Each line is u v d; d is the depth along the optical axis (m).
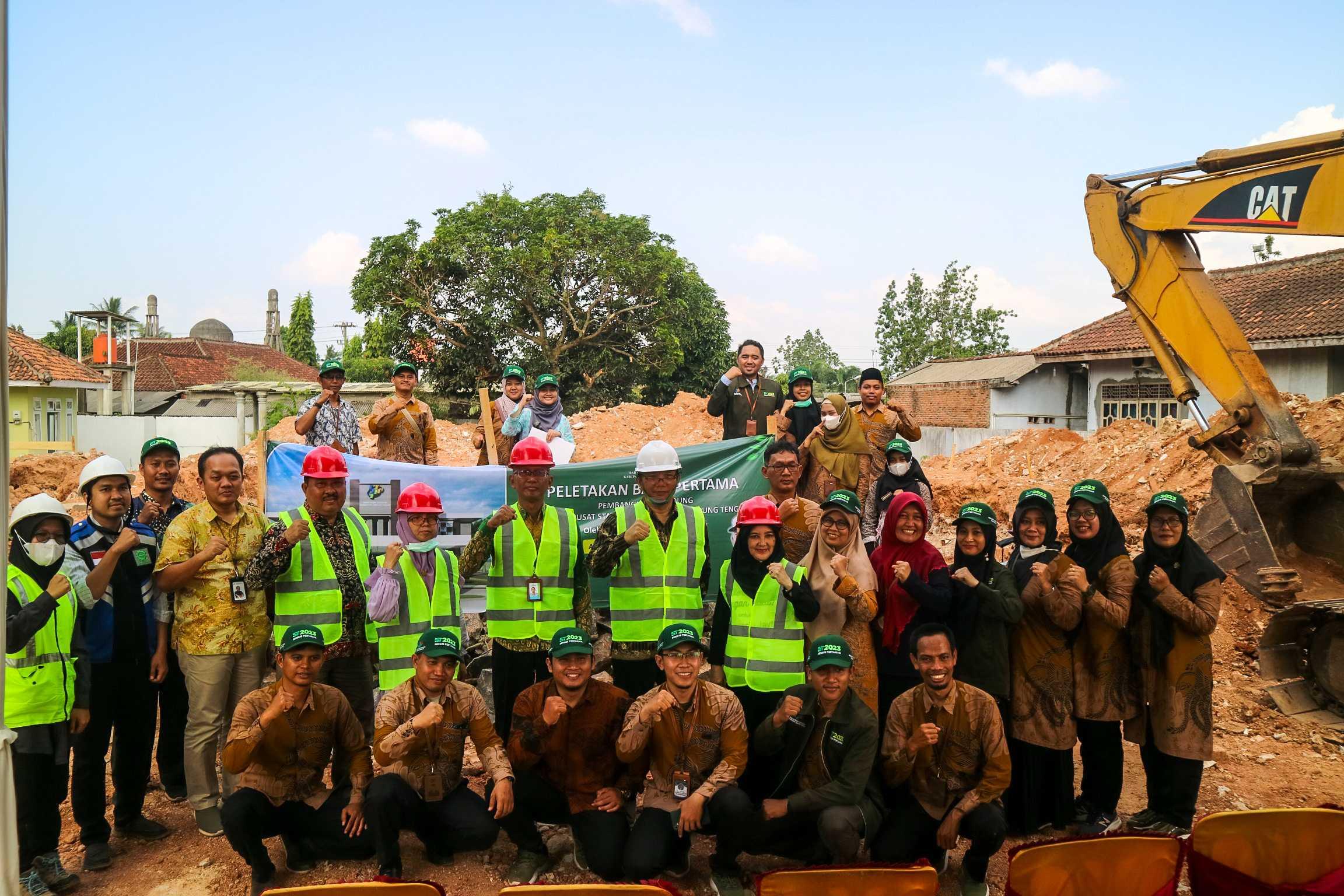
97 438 29.81
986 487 15.37
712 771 5.25
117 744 5.75
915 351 47.22
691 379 33.72
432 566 6.09
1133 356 23.53
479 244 29.20
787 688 5.62
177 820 6.07
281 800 5.25
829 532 5.70
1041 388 28.34
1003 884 5.35
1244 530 8.45
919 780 5.23
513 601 6.05
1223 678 8.55
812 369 63.78
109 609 5.63
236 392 30.36
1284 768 6.90
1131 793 6.53
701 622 6.13
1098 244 9.48
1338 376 18.48
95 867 5.40
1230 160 8.35
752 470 8.29
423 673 5.17
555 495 8.04
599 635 8.31
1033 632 5.79
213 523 5.76
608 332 31.59
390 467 7.96
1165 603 5.58
